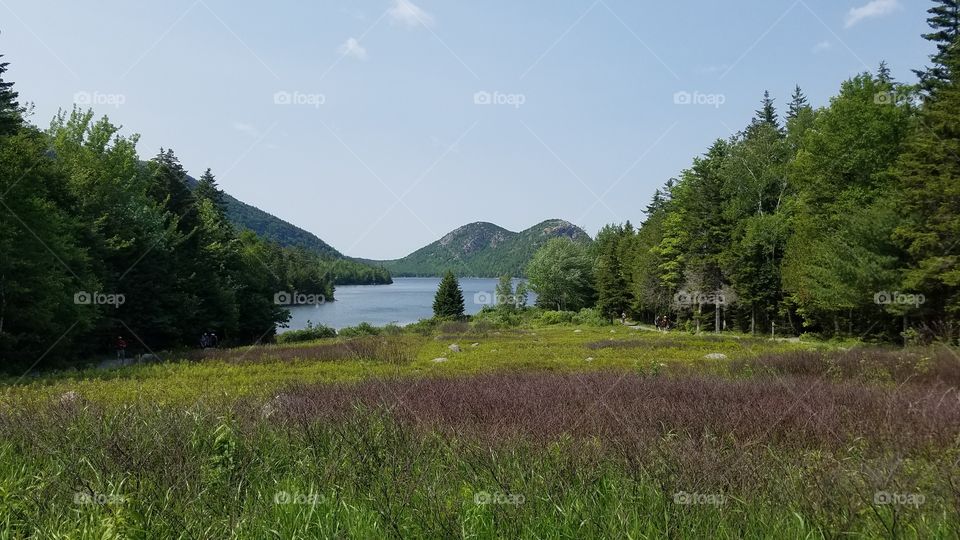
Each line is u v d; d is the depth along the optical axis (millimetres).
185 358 26031
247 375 19344
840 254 29562
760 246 43438
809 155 37188
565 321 65750
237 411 7480
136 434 5863
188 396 12414
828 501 4078
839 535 3660
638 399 9109
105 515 3961
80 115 37125
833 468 4945
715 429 6938
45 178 28906
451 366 21875
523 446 5715
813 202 37375
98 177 35750
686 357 24984
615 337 40906
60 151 36000
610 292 67062
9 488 4508
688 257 50875
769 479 4629
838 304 29641
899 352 17109
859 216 28969
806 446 6391
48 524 3949
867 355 16062
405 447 5637
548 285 75750
